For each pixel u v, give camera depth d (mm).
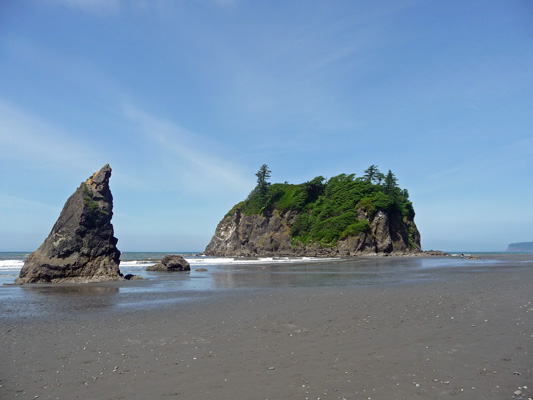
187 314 14648
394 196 122625
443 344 9336
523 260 67562
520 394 6402
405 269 41781
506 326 10922
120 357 9117
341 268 46438
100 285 27516
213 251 142625
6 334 11711
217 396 6703
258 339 10477
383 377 7355
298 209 129375
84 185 34219
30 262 30938
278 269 46344
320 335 10688
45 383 7508
